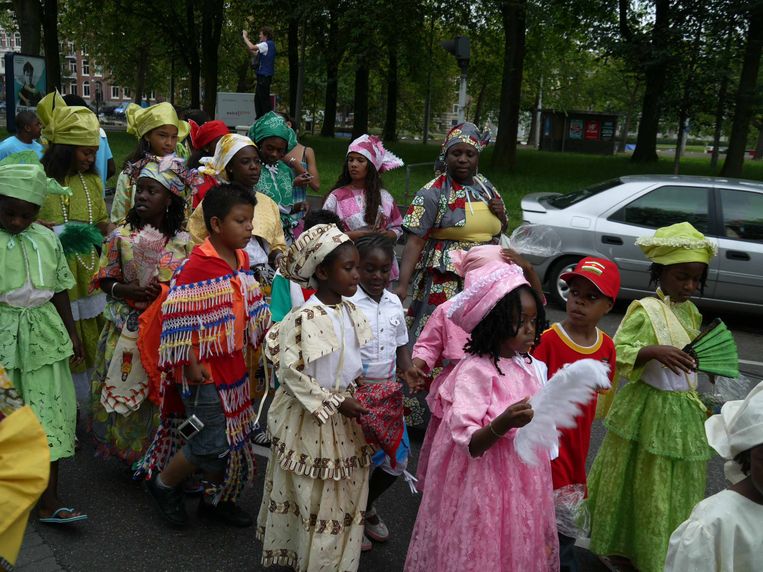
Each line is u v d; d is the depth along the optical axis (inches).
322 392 116.6
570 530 124.4
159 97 2481.5
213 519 153.7
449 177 181.0
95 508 155.9
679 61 691.4
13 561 73.6
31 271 139.5
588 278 127.0
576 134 1945.1
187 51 1402.6
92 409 167.8
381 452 136.6
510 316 109.3
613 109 2479.1
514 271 112.2
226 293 137.3
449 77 1915.6
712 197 327.0
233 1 1141.7
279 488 123.5
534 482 108.5
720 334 132.3
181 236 163.5
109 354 161.6
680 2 686.5
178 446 153.1
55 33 1139.9
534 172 818.8
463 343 142.9
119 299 160.1
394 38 884.0
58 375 143.7
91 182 203.6
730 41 689.6
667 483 132.8
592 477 142.9
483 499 106.3
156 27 1402.6
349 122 2878.9
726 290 320.8
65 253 185.6
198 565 137.1
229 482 143.0
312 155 254.1
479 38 964.6
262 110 621.6
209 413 138.8
